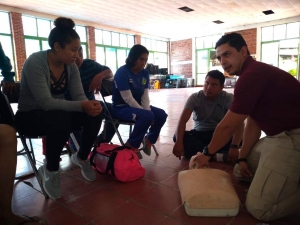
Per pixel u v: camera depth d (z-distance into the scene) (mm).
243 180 1696
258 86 1240
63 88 1652
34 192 1620
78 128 1725
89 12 11055
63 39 1439
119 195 1550
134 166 1735
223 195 1273
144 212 1351
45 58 1529
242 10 11234
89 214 1342
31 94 1556
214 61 15883
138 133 2074
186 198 1298
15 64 10305
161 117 2248
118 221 1271
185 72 17328
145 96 2322
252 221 1251
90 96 2295
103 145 1950
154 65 15812
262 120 1322
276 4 10453
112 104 2305
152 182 1729
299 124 1239
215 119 2199
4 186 1092
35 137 1593
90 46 12969
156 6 10320
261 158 1319
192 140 2146
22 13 10297
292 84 1237
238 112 1274
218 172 1483
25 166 2088
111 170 1718
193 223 1243
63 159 2254
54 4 9812
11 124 1498
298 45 12789
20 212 1373
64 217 1319
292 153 1189
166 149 2506
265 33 13711
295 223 1230
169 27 14469
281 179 1175
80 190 1632
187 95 9539
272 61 13750
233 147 1929
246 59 1351
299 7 10953
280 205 1180
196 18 12438
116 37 14539
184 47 17078
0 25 9938
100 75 2182
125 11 10969
